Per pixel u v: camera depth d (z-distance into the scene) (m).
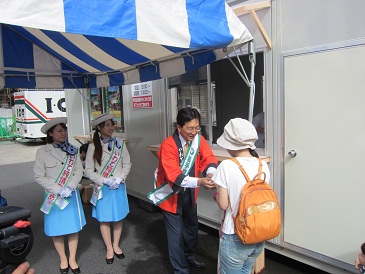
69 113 6.79
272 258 3.18
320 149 2.56
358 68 2.29
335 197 2.51
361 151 2.33
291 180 2.79
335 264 2.56
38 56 3.87
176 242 2.55
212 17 2.22
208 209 3.70
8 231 1.12
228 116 3.54
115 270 3.07
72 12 1.59
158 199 2.56
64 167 2.85
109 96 5.57
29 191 6.11
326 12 2.43
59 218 2.83
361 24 2.25
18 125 14.20
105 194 3.06
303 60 2.60
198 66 3.05
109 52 3.25
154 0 1.91
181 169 2.41
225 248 1.82
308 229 2.71
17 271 1.12
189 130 2.28
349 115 2.37
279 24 2.74
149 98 4.49
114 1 1.74
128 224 4.25
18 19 1.43
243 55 3.23
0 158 10.54
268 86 2.90
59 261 3.29
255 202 1.65
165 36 1.96
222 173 1.80
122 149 3.22
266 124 2.95
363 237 2.38
